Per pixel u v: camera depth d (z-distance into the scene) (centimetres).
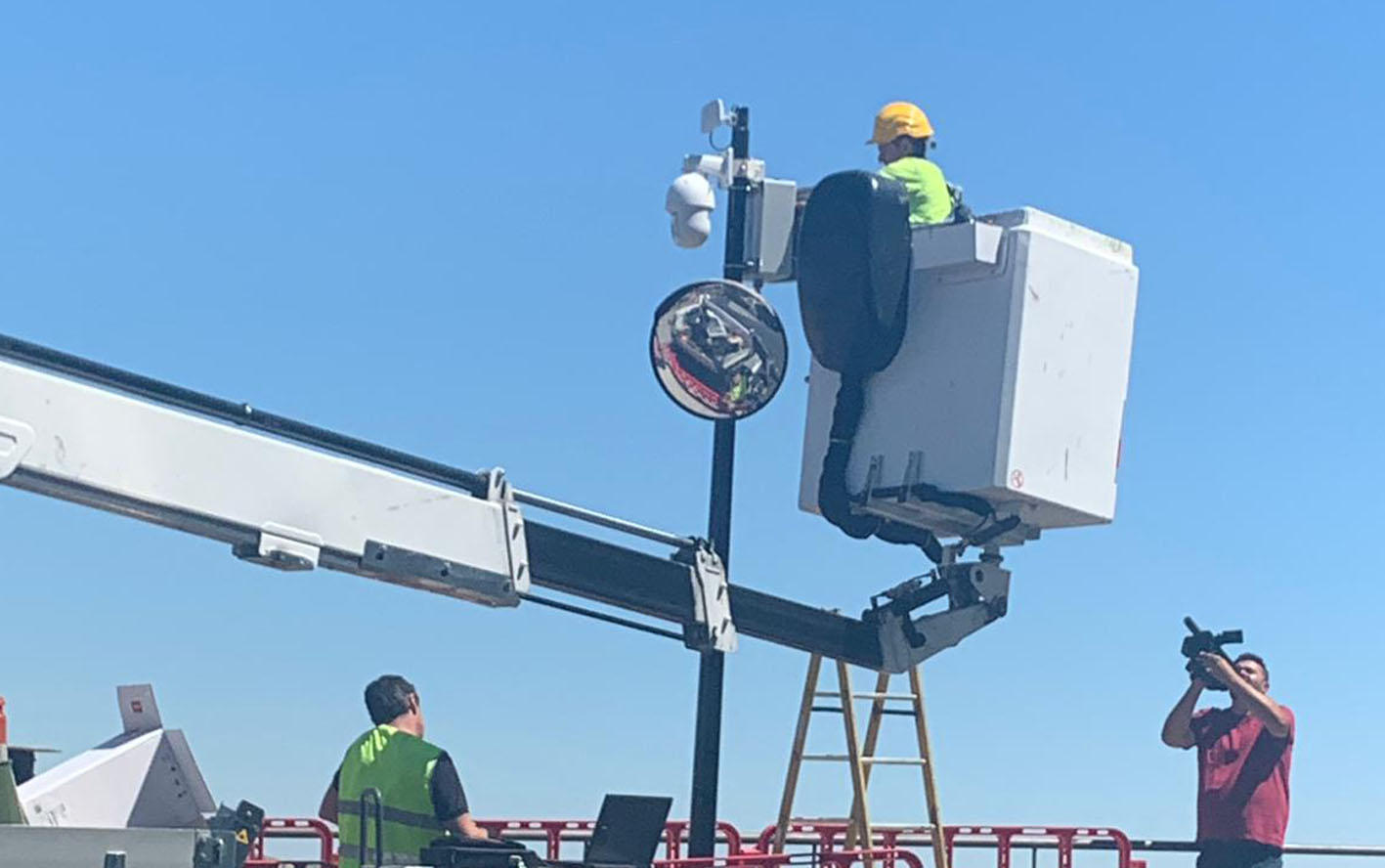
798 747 1152
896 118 1087
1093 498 1019
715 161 1098
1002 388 984
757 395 1043
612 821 802
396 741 820
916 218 1040
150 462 738
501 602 833
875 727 1168
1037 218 1008
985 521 1019
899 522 1032
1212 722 1160
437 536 811
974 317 1000
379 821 756
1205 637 1160
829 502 1023
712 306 1040
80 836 671
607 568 879
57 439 717
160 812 810
